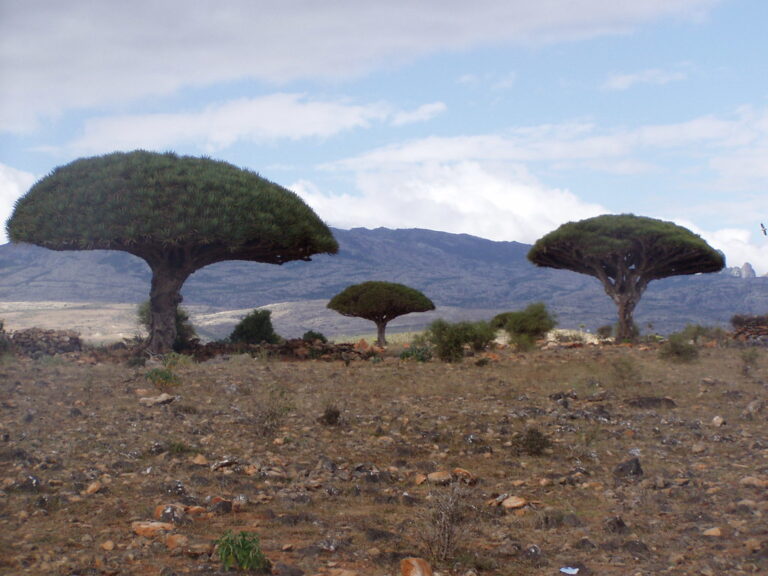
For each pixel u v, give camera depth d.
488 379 17.22
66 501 6.54
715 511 7.00
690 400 14.44
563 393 14.80
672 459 9.62
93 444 8.90
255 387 14.66
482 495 7.62
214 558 5.13
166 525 5.79
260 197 24.59
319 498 7.33
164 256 24.30
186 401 12.48
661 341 30.78
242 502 6.86
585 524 6.61
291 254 27.03
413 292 38.50
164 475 7.83
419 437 10.67
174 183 23.61
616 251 32.09
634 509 7.17
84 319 177.50
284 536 5.89
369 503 7.27
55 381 13.64
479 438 10.59
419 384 16.23
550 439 10.70
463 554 5.55
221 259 25.84
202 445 9.41
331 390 14.89
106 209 22.52
